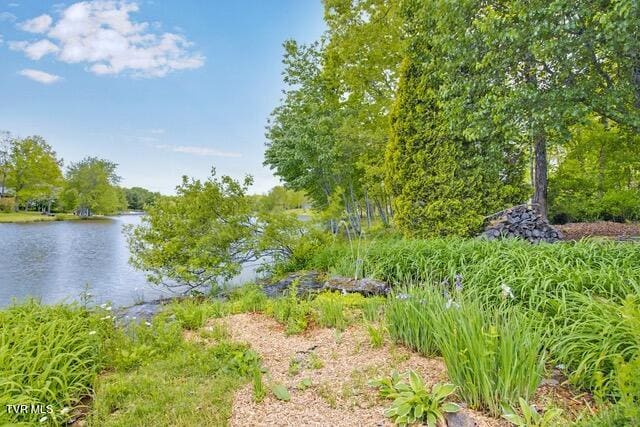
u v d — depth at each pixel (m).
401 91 8.13
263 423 2.11
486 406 2.11
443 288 3.87
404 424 1.98
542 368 2.29
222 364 2.96
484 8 6.13
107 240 19.66
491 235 6.70
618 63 5.40
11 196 37.31
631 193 10.54
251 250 8.05
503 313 2.85
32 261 13.04
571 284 3.50
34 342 2.89
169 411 2.26
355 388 2.47
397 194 8.33
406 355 2.93
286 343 3.47
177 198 7.74
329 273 6.92
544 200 8.66
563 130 5.81
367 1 10.67
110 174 51.34
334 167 12.12
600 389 2.02
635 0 4.02
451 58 6.79
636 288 3.02
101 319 3.76
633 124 5.46
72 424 2.25
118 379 2.72
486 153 7.28
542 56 5.28
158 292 8.91
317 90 13.01
